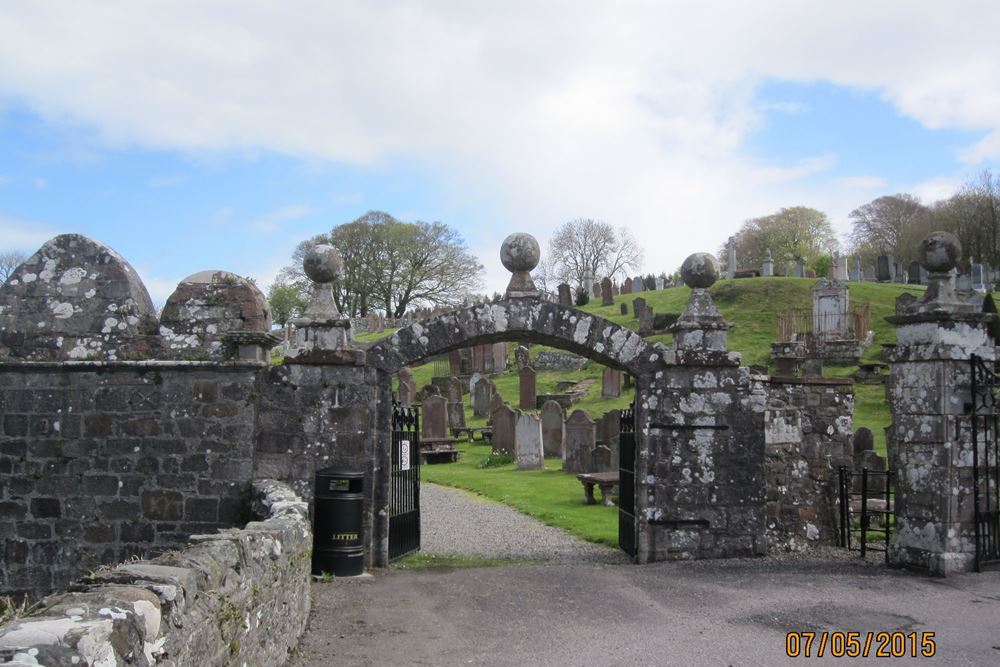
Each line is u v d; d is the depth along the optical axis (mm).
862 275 58219
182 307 11211
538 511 16438
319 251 11555
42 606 3543
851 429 12594
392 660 6762
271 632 6129
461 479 21219
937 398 10086
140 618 3473
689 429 11539
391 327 58312
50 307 11148
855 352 29859
